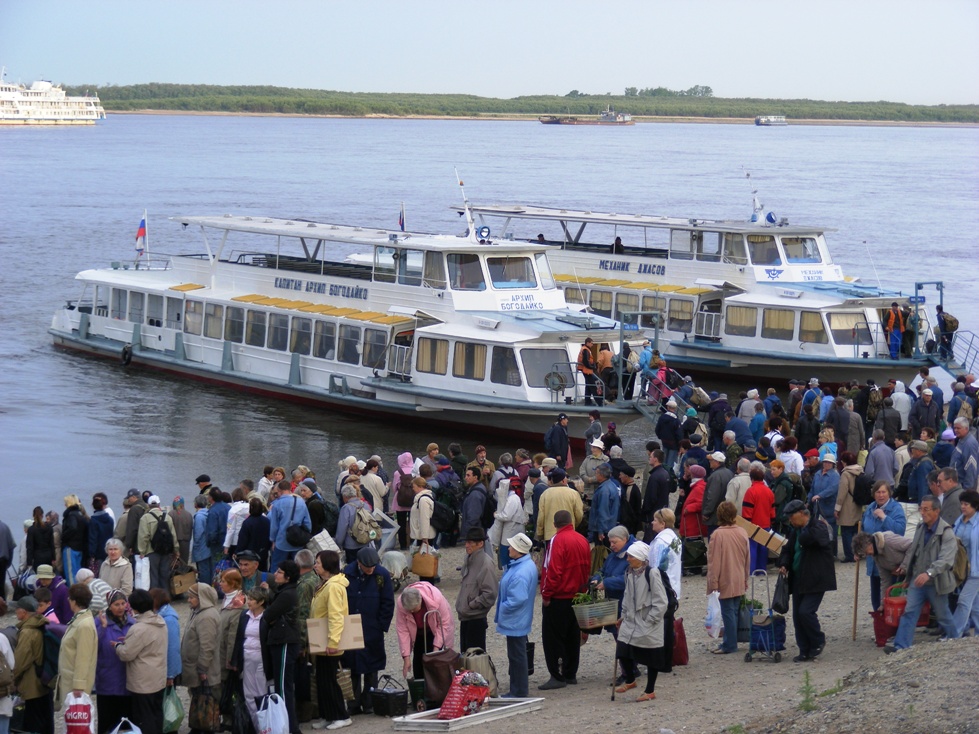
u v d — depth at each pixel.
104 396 41.47
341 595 15.07
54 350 49.09
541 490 22.31
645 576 14.87
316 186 153.88
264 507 20.27
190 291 44.25
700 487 21.67
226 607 15.16
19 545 27.28
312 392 39.03
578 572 15.91
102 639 14.57
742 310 42.66
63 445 35.50
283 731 14.23
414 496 21.64
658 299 45.09
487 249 36.66
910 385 40.66
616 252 48.28
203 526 21.77
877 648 16.20
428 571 17.41
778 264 43.44
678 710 14.18
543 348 34.28
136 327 46.12
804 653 15.99
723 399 29.17
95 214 109.50
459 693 14.94
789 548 16.22
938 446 23.20
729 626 16.80
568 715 14.52
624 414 33.69
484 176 177.25
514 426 35.06
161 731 14.69
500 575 21.11
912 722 11.91
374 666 15.83
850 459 21.36
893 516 16.67
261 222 44.56
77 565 21.69
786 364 41.50
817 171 199.25
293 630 14.59
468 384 35.16
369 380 37.09
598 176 178.75
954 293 66.62
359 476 22.45
